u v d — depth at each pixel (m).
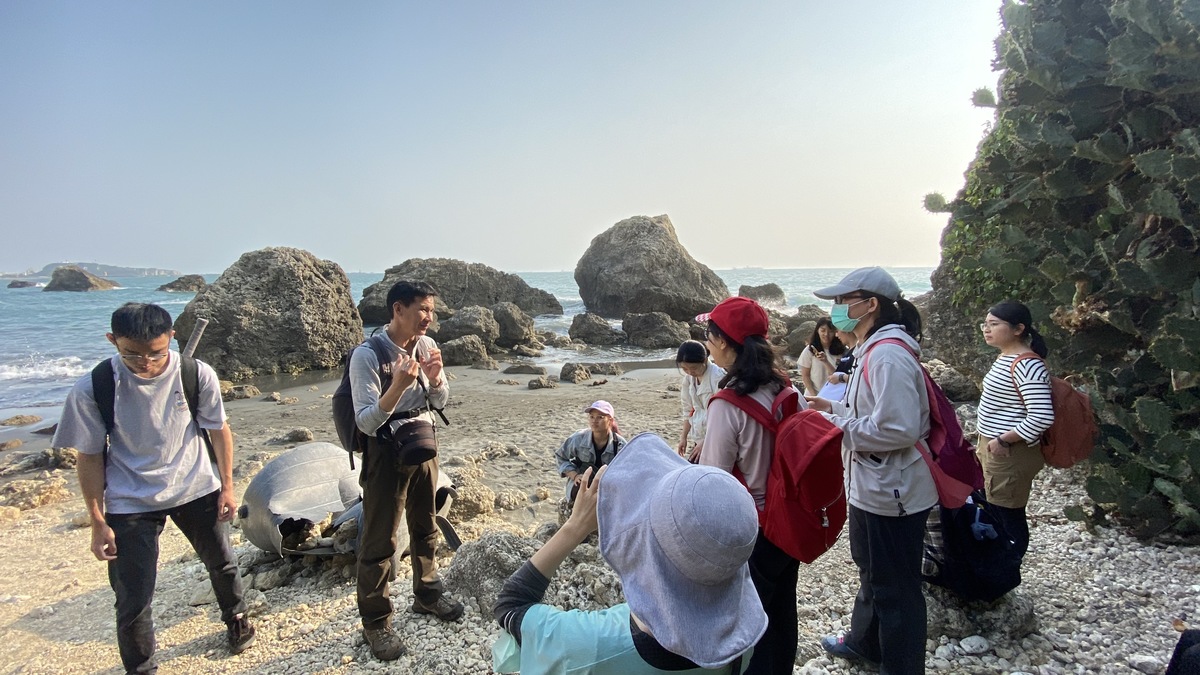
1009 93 6.28
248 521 5.02
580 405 13.80
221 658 3.92
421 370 3.82
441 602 4.12
